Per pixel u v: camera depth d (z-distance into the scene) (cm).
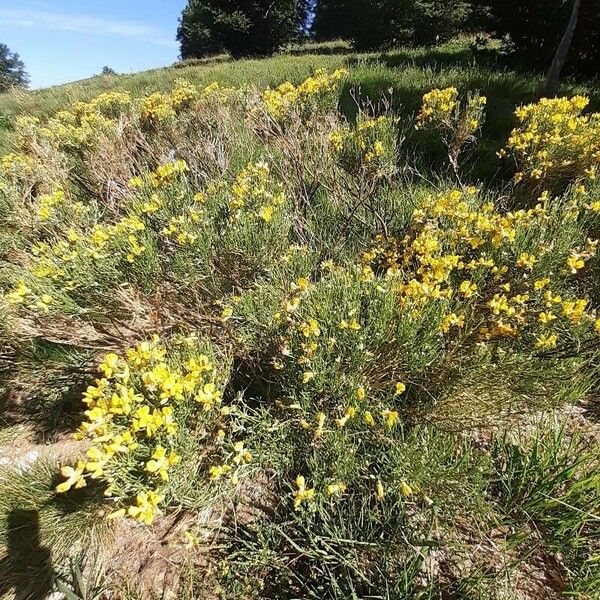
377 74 699
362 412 182
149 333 247
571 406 208
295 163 351
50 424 256
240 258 260
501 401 195
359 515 172
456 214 268
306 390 197
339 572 163
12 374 274
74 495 206
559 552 155
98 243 240
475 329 214
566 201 296
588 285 252
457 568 158
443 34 1620
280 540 176
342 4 1927
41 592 183
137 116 559
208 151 386
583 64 742
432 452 167
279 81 784
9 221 360
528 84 609
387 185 360
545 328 208
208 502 174
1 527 199
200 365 180
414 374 206
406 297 207
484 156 422
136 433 157
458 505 165
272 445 190
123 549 191
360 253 304
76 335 241
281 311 216
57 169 446
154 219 282
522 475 165
